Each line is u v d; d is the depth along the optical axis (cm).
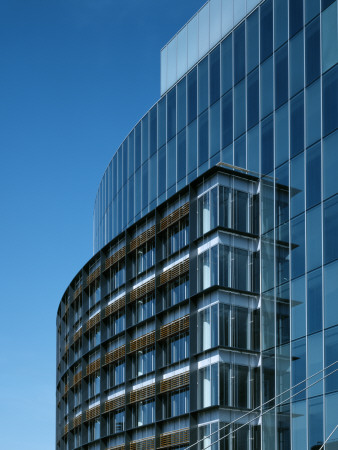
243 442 4700
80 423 6919
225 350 4928
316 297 4388
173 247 5697
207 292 5138
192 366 5141
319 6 4750
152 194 6384
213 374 4944
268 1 5234
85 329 7062
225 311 4972
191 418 5056
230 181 5194
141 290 5997
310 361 4347
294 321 4528
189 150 5888
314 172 4566
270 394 4622
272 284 4769
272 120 4997
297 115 4778
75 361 7138
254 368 4784
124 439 5906
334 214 4359
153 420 5550
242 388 4797
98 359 6606
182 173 5931
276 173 4884
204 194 5369
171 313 5553
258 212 4997
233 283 4991
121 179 7162
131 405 5922
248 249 4994
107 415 6306
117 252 6519
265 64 5159
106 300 6631
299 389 4375
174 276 5572
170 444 5266
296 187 4697
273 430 4519
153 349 5725
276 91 5006
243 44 5431
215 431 4841
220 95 5600
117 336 6259
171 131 6209
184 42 6225
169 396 5434
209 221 5269
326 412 4150
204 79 5844
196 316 5219
